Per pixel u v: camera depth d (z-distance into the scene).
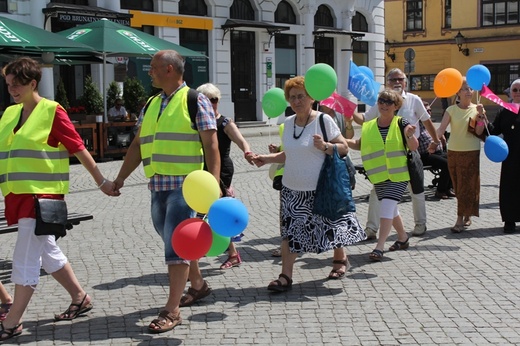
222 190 6.52
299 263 7.00
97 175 5.10
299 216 5.87
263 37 27.48
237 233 4.76
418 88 43.22
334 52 31.06
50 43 14.10
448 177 10.91
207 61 25.72
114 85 18.86
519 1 38.81
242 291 6.02
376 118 7.18
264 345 4.73
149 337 4.90
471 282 6.18
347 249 7.59
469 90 8.21
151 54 16.42
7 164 4.82
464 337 4.81
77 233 8.55
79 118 17.31
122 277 6.53
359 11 32.34
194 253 4.68
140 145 5.20
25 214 4.81
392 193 7.04
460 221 8.36
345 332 4.95
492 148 7.78
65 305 5.68
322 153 5.86
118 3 22.44
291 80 5.91
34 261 4.91
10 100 20.61
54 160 4.89
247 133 24.02
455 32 40.97
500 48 39.59
